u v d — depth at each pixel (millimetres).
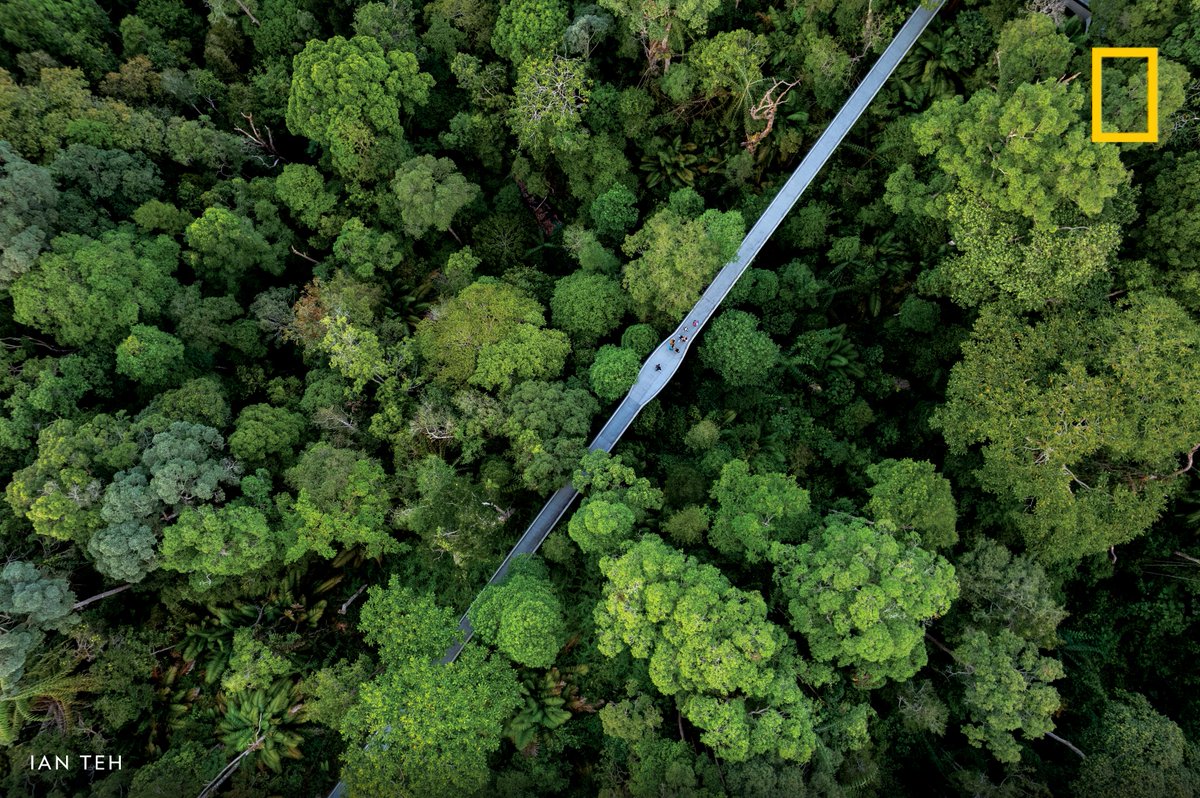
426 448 31859
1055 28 30297
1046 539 28641
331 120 33625
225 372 35125
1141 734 25891
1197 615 30609
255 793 28109
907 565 23859
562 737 28641
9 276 28359
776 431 35438
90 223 31984
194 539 26109
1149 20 28094
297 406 33688
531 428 30109
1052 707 24188
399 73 34875
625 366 32094
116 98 36125
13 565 25641
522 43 36094
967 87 35031
